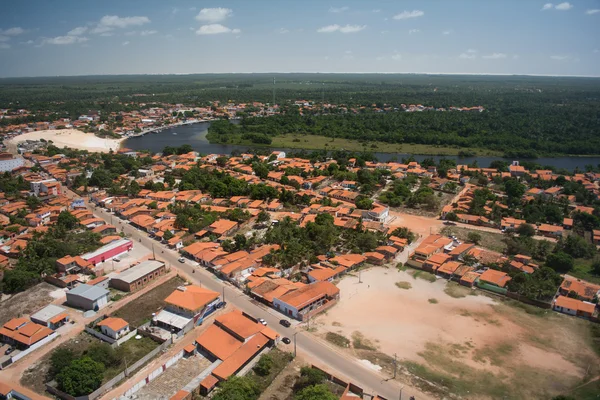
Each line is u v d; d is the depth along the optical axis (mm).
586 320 118000
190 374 95500
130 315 119250
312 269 145750
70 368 88688
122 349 104188
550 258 149000
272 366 97125
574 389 91125
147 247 166500
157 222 187000
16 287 131125
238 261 147625
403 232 173500
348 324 115500
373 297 129625
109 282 137500
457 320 117562
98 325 110938
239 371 95688
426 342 107750
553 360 101250
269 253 152250
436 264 147375
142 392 89750
